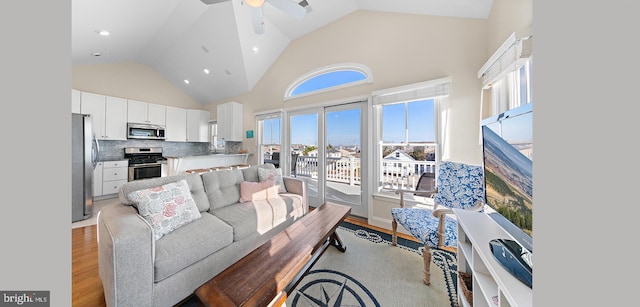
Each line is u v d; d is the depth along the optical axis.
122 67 4.45
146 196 1.53
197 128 5.32
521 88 1.48
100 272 1.28
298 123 3.71
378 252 2.07
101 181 3.83
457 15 2.21
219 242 1.57
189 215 1.67
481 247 0.98
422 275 1.70
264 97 4.17
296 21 3.24
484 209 1.81
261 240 1.99
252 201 2.37
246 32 3.24
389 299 1.43
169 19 3.16
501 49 1.47
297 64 3.66
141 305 1.13
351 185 3.16
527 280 0.73
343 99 3.07
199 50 3.83
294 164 3.80
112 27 2.99
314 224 1.77
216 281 1.03
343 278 1.66
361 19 2.92
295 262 1.21
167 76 5.01
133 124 4.35
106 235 1.15
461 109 2.21
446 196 1.94
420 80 2.45
